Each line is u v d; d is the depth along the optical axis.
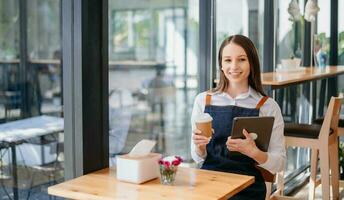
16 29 2.43
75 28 2.13
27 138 2.42
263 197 2.28
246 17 4.22
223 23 3.76
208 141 2.15
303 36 5.50
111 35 3.08
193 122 2.41
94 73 2.21
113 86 3.10
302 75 3.86
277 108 2.34
